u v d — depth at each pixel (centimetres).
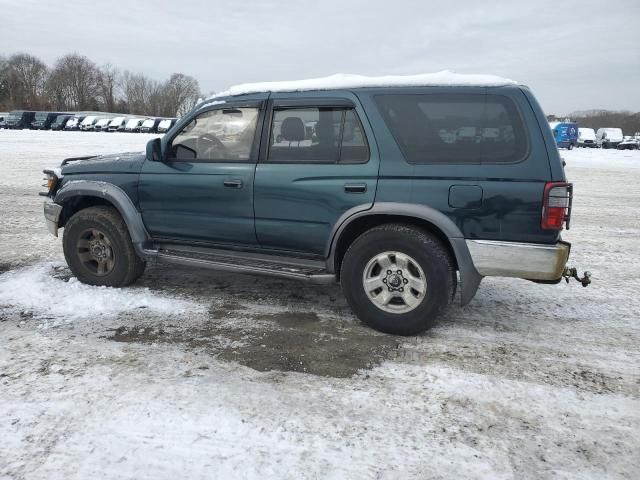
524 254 336
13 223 763
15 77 9956
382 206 360
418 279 362
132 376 307
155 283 489
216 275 521
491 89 345
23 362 322
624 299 470
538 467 234
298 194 384
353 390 297
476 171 341
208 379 306
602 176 1714
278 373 316
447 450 245
